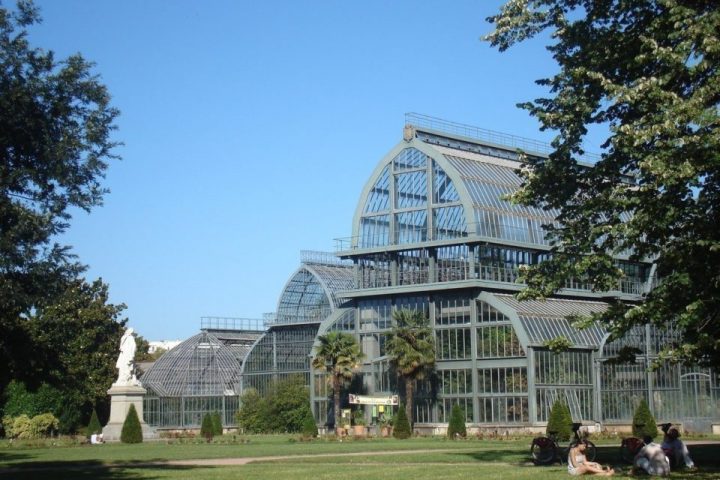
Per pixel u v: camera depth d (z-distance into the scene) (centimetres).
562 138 4191
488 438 8306
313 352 10306
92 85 4228
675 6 3578
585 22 4128
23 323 6162
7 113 3966
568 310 9556
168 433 10006
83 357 10612
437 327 9569
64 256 4116
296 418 10556
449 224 9606
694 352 3553
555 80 4212
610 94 3647
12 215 3956
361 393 10038
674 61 3491
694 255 3472
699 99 3384
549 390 8881
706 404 9169
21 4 4072
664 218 3494
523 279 4275
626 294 9944
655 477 3597
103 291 11456
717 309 3472
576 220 4191
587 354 9212
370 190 10256
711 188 3481
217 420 10050
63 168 4078
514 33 4319
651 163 3378
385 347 9538
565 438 7812
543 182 4297
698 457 4672
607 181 4188
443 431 9256
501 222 9662
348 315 10306
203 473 4441
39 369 5053
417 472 4066
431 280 9681
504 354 9038
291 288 11819
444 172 9688
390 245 9969
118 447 7981
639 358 9325
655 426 7794
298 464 5019
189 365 12225
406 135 10006
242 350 12794
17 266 3966
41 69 4141
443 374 9450
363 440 8412
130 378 9581
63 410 10669
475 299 9325
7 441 9194
